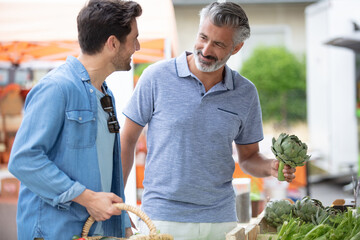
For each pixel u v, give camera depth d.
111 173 1.94
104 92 1.95
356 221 2.11
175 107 2.27
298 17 13.63
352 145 8.73
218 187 2.33
